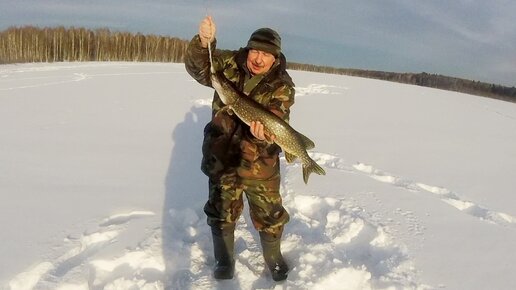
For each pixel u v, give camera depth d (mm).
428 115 8664
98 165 4148
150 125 6070
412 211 3324
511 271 2582
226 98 2098
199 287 2404
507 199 3916
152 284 2303
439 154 5410
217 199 2398
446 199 3812
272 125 2096
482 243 2900
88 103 7566
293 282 2381
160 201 3326
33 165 4055
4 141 4879
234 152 2309
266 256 2471
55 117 6312
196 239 2812
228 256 2465
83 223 2895
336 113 8000
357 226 2957
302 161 2219
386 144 5734
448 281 2447
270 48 2123
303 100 9453
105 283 2338
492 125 8156
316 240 2785
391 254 2721
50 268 2395
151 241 2676
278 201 2387
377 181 3904
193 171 4082
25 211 3025
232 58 2305
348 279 2379
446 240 2908
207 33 2082
